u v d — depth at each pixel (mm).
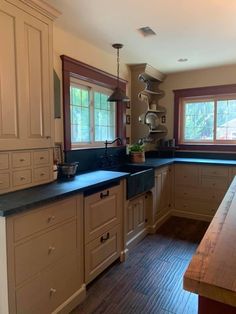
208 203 3727
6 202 1508
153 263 2527
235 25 2438
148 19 2324
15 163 1827
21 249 1468
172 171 3939
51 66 2074
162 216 3648
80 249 1978
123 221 2578
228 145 4035
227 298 605
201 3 2037
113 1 2020
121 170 3418
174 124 4430
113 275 2314
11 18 1727
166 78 4441
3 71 1691
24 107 1854
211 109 4227
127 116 3906
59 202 1742
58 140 2648
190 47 3057
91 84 3172
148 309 1876
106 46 3041
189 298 1997
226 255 796
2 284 1413
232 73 3914
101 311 1857
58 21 2385
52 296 1709
